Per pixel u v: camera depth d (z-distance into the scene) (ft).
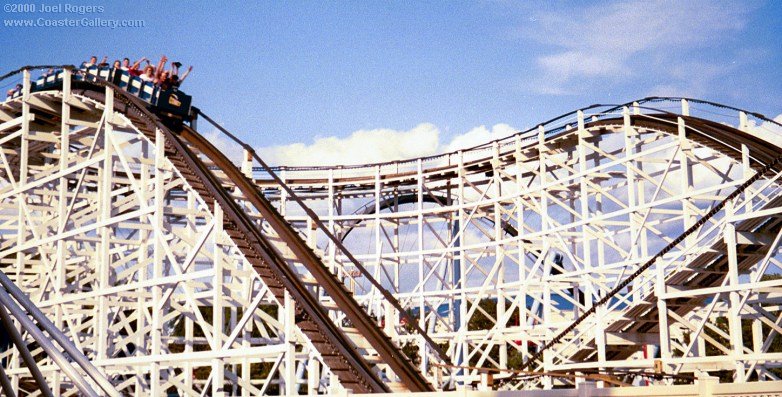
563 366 108.88
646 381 104.01
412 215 154.61
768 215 92.07
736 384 41.45
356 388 80.79
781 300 97.91
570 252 131.03
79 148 130.72
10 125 118.83
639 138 132.87
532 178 147.54
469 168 153.99
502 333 142.00
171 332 132.87
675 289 102.73
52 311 112.47
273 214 108.06
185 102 118.52
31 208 118.11
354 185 164.76
